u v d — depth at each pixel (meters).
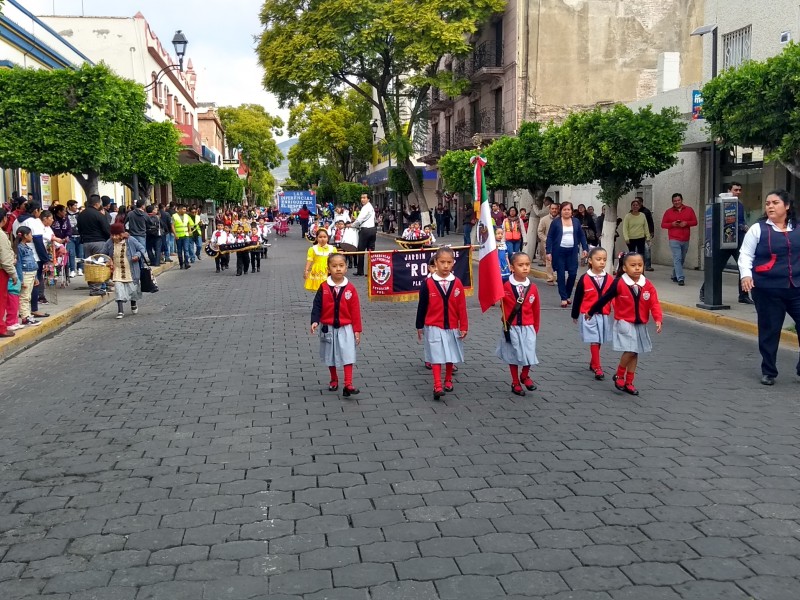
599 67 31.56
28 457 5.84
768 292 7.68
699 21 31.67
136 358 9.65
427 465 5.48
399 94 40.22
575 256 13.34
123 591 3.77
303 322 12.34
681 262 15.98
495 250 7.61
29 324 11.62
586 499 4.83
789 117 11.29
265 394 7.62
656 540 4.24
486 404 7.16
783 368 8.57
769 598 3.62
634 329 7.31
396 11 33.78
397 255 12.80
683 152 19.55
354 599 3.64
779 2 15.73
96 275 14.62
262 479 5.25
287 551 4.16
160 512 4.72
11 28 19.77
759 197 17.14
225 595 3.71
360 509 4.70
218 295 16.42
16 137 15.90
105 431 6.47
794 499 4.82
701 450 5.77
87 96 16.36
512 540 4.25
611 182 17.05
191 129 42.25
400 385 7.93
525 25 31.28
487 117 35.22
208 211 42.28
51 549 4.25
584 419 6.63
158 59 38.84
